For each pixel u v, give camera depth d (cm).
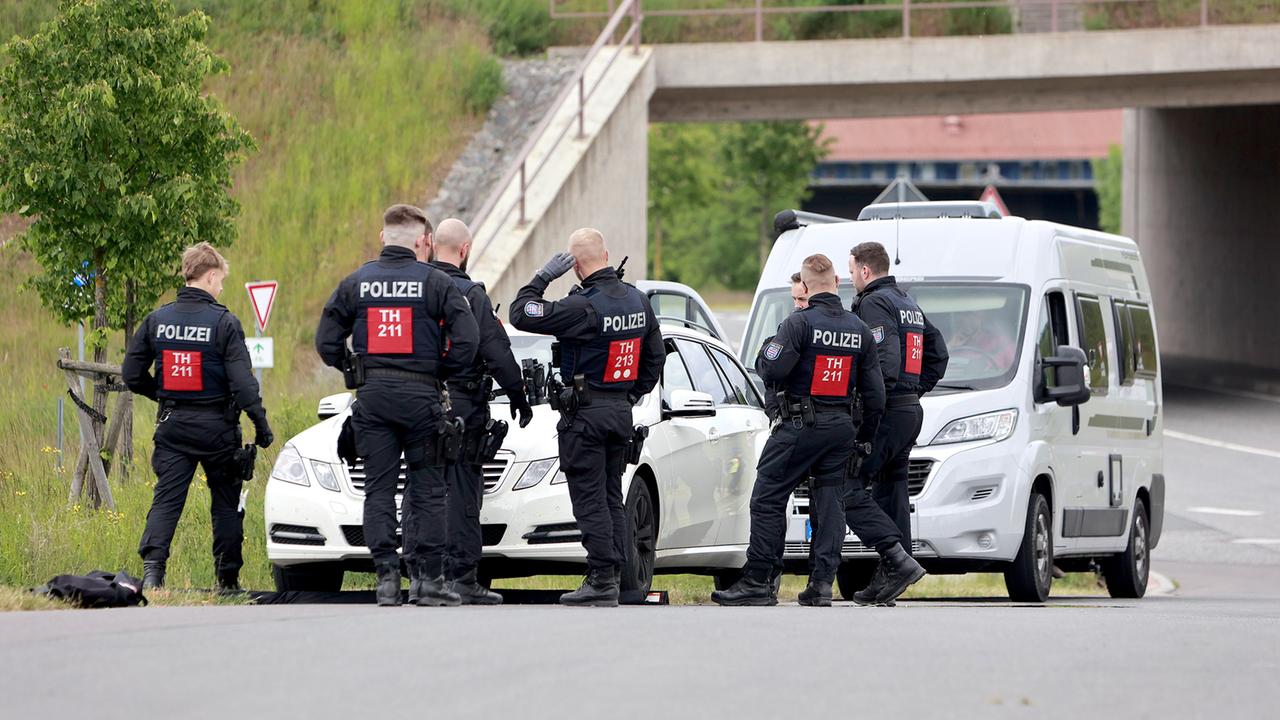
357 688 2033
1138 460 5425
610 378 3375
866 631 2723
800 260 5203
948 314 4791
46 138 5194
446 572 3431
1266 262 14200
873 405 3794
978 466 4503
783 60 10988
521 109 10306
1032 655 2447
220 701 1936
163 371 3631
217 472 3725
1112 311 5312
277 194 9150
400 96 10281
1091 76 10850
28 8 9869
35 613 2912
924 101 11606
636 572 3609
